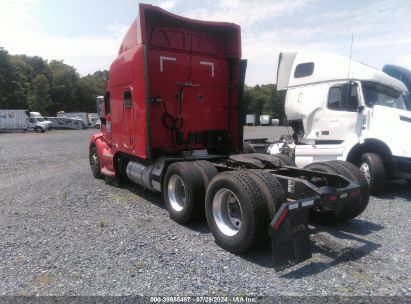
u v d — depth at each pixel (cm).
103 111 924
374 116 780
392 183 907
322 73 902
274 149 1013
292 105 984
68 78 10525
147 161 684
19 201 725
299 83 963
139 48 638
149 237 502
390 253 438
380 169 727
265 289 350
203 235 512
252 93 9512
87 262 416
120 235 511
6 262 419
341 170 531
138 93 659
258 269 397
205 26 705
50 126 5231
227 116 765
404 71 1009
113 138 830
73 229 539
